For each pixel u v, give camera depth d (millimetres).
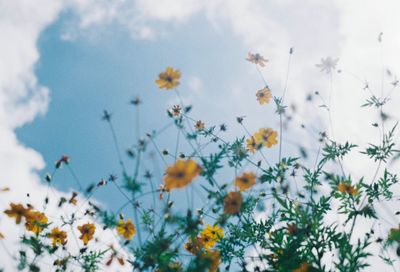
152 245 1118
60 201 1333
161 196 1205
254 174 1131
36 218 1258
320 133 1436
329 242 1211
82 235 1318
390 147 1438
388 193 1371
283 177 1284
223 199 1128
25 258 1217
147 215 1225
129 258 1208
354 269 1143
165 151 1272
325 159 1410
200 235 1239
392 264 1202
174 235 1113
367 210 1238
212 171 1155
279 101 1492
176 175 1033
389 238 1200
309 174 1390
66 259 1277
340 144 1423
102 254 1298
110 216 1186
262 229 1385
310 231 1214
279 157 1328
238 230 1379
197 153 1175
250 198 1220
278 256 1211
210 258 1088
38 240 1271
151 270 1132
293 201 1284
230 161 1264
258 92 1527
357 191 1269
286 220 1267
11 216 1204
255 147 1330
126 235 1195
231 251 1364
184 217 1104
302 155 1339
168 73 1244
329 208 1296
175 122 1207
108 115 1154
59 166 1315
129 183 1104
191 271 1079
